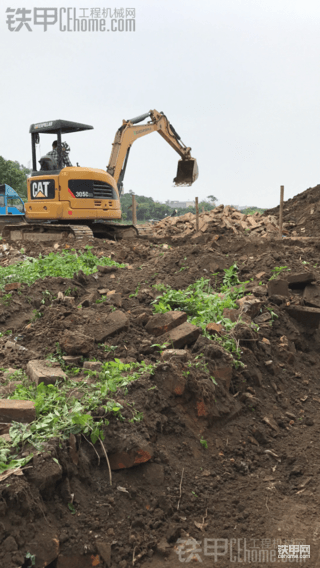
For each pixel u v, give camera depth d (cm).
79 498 348
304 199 2244
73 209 1452
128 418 406
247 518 376
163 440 424
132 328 588
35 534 306
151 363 513
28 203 1509
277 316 667
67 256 1041
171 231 1775
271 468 446
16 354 546
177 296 694
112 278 886
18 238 1593
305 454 464
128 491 368
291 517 380
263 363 581
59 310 636
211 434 462
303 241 1269
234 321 614
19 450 344
